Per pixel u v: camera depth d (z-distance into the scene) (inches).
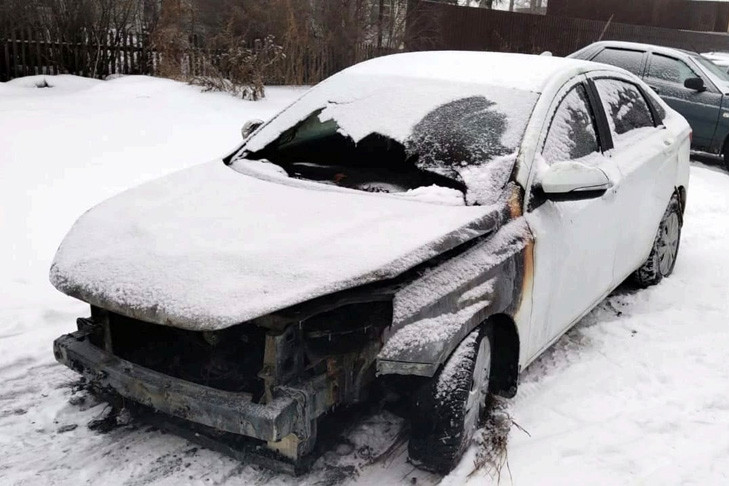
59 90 470.0
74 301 191.9
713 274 238.2
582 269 163.6
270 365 110.5
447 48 848.9
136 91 460.8
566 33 880.9
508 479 126.8
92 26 549.6
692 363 174.2
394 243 118.7
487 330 132.4
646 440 141.2
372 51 711.7
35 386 151.3
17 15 518.6
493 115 154.2
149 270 113.5
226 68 512.7
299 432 111.6
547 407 152.2
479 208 135.6
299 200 139.9
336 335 116.8
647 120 217.0
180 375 121.8
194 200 141.6
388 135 156.8
